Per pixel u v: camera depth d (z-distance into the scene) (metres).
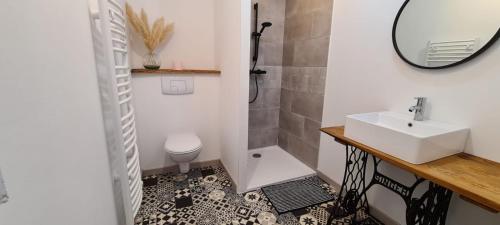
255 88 2.69
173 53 2.24
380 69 1.52
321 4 2.04
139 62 2.12
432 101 1.24
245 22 1.61
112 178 1.11
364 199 1.64
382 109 1.53
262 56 2.63
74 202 0.70
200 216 1.63
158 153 2.18
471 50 1.06
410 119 1.29
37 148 0.53
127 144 1.28
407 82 1.36
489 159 1.05
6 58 0.44
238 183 1.91
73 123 0.71
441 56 1.18
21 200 0.47
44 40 0.58
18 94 0.47
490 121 1.03
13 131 0.45
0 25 0.43
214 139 2.39
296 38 2.44
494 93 1.01
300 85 2.45
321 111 2.15
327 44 2.00
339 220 1.62
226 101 2.07
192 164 2.35
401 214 1.47
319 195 1.92
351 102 1.78
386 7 1.44
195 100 2.21
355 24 1.69
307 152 2.43
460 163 1.00
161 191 1.92
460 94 1.12
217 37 2.22
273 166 2.44
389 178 1.37
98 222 0.88
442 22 1.16
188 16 2.22
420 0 1.25
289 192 1.95
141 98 2.00
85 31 0.84
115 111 1.05
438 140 1.01
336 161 2.00
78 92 0.76
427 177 0.89
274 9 2.56
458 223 1.16
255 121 2.81
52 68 0.61
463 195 0.78
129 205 1.17
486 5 1.00
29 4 0.52
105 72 1.03
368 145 1.19
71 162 0.69
